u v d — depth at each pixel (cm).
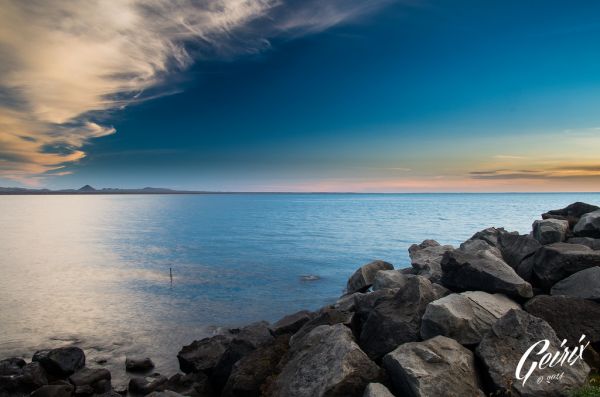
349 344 1173
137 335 2738
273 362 1472
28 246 8612
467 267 1605
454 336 1222
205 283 4578
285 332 1897
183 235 10906
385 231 11619
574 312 1298
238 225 14612
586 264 1524
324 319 1600
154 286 4428
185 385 1831
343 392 1067
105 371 1953
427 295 1424
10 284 4591
